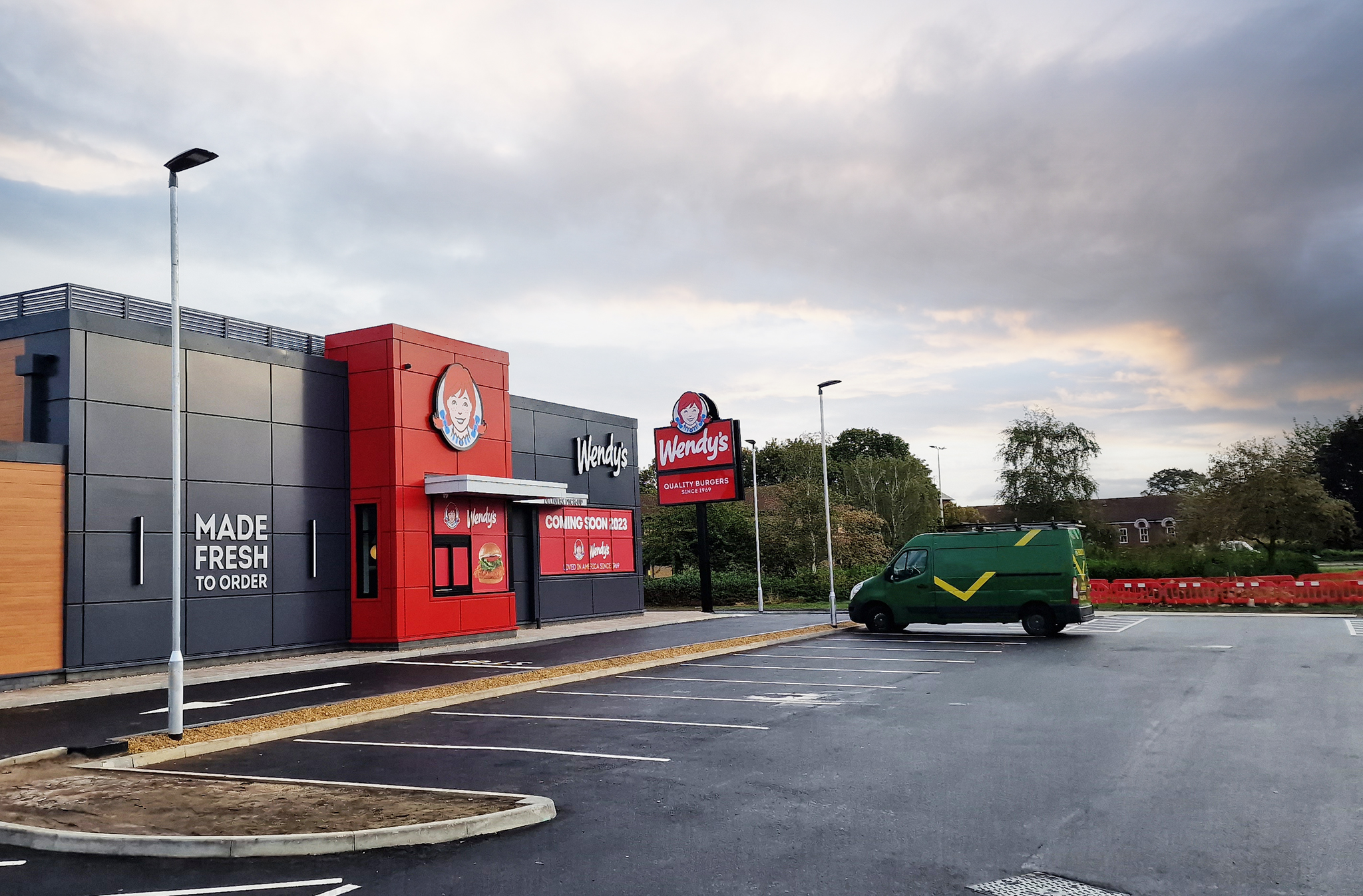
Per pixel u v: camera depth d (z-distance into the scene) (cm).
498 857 685
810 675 1755
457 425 2597
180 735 1175
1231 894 588
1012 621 2430
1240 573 3816
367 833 710
